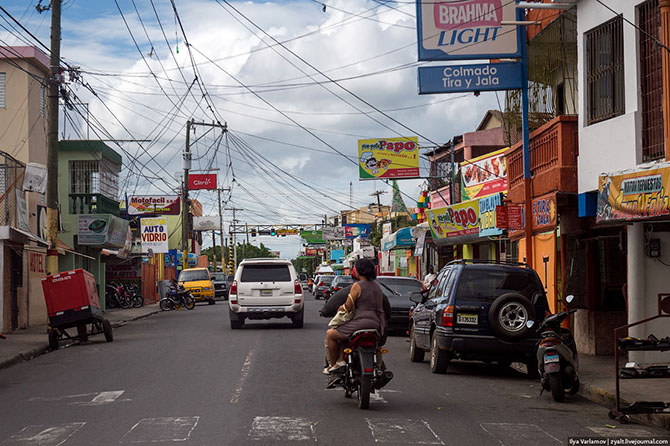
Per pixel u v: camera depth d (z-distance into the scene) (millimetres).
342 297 10695
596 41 15492
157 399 10477
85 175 38156
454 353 13484
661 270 13773
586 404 10828
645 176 12352
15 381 13211
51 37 22641
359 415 9312
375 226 70875
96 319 20062
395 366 14953
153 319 32250
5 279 23781
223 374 12977
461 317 13031
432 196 39000
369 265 10141
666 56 12750
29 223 28938
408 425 8742
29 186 26250
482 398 11031
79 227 36125
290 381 12133
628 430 8875
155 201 54031
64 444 7734
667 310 12578
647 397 10438
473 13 19828
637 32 13961
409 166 41781
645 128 13898
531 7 16141
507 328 12672
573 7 16172
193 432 8180
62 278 19547
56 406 10250
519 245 20609
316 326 24797
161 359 15641
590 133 15461
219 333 22109
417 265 43281
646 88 13883
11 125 30438
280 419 8953
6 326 23750
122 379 12766
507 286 13234
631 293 13836
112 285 44844
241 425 8570
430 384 12375
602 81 15312
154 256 57562
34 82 31125
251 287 23188
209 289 48219
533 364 13328
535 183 18484
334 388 10898
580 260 17094
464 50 19781
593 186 15344
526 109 19094
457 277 13352
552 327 11297
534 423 9141
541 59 19531
